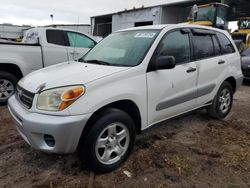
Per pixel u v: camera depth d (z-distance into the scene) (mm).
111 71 3311
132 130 3414
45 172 3254
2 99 5941
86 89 2961
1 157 3592
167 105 3887
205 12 14883
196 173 3283
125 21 31609
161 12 26922
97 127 3035
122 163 3422
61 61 6875
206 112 5430
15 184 3010
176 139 4281
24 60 6211
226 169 3393
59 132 2803
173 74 3898
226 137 4414
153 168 3363
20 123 3088
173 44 4027
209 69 4594
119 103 3324
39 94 3006
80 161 3475
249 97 7570
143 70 3506
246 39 14539
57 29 6875
